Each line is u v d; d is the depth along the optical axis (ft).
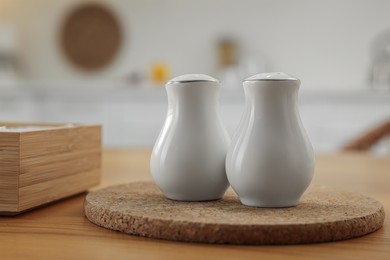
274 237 1.35
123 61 11.86
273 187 1.65
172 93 1.85
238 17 11.12
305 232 1.37
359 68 10.60
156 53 11.63
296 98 1.74
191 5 11.35
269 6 10.94
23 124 2.51
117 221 1.50
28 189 1.78
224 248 1.31
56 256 1.22
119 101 10.26
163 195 1.92
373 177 2.87
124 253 1.25
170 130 1.83
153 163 1.84
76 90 10.37
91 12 12.03
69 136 2.08
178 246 1.33
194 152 1.79
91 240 1.40
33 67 12.21
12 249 1.28
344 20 10.63
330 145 9.36
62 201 2.09
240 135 1.72
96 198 1.82
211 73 11.34
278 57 10.94
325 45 10.73
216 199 1.85
